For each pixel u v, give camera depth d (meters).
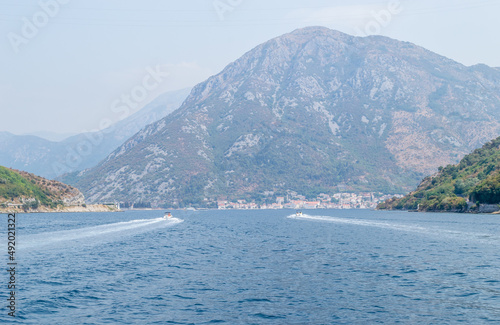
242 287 52.22
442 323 38.91
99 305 44.47
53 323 39.03
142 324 38.69
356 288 51.56
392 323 38.94
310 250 87.62
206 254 82.38
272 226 179.12
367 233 129.00
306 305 44.38
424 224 166.12
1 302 45.53
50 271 63.09
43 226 167.50
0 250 87.12
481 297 47.22
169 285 53.44
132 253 83.50
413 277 57.88
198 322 39.19
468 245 93.88
